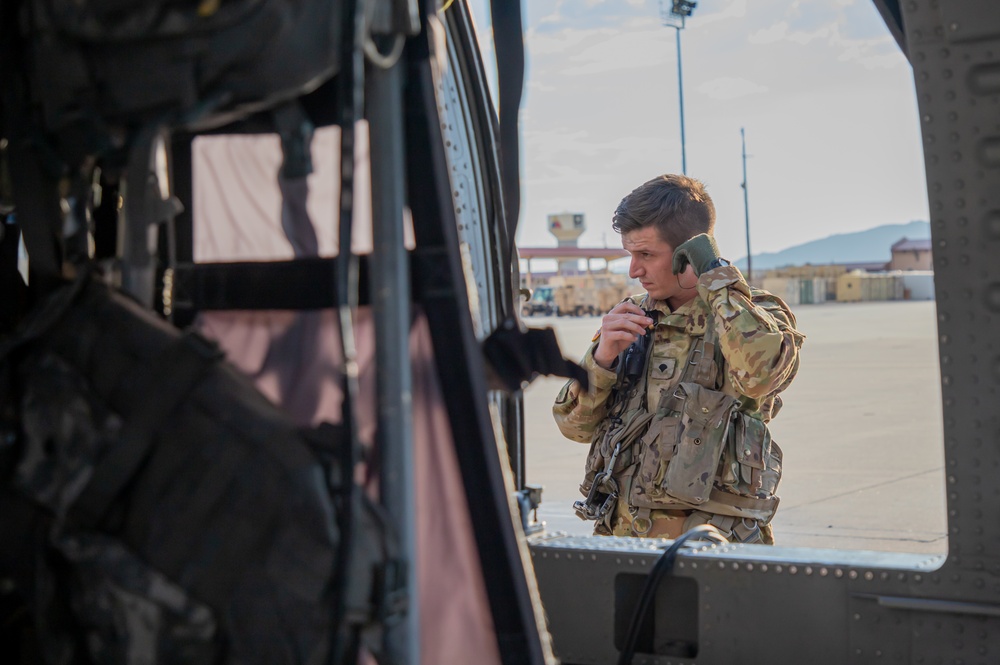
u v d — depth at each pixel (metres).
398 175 1.28
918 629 1.80
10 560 1.30
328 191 1.58
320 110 1.51
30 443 1.32
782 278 70.12
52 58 1.28
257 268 1.64
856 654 1.87
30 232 1.44
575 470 8.31
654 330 2.64
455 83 2.38
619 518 2.58
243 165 1.70
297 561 1.21
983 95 1.66
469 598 1.41
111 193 1.79
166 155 1.73
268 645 1.21
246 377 1.35
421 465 1.43
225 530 1.23
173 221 1.73
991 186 1.67
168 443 1.27
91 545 1.26
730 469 2.43
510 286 1.56
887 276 68.94
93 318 1.37
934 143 1.70
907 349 21.17
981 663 1.75
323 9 1.19
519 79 1.53
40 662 1.30
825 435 9.82
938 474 7.55
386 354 1.27
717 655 2.00
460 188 2.36
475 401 1.35
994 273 1.67
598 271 75.69
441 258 1.35
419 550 1.43
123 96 1.24
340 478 1.26
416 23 1.28
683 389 2.49
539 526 2.38
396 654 1.25
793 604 1.92
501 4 1.52
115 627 1.23
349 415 1.19
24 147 1.39
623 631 2.12
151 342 1.33
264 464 1.24
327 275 1.58
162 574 1.23
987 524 1.72
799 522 6.08
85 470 1.28
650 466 2.49
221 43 1.18
